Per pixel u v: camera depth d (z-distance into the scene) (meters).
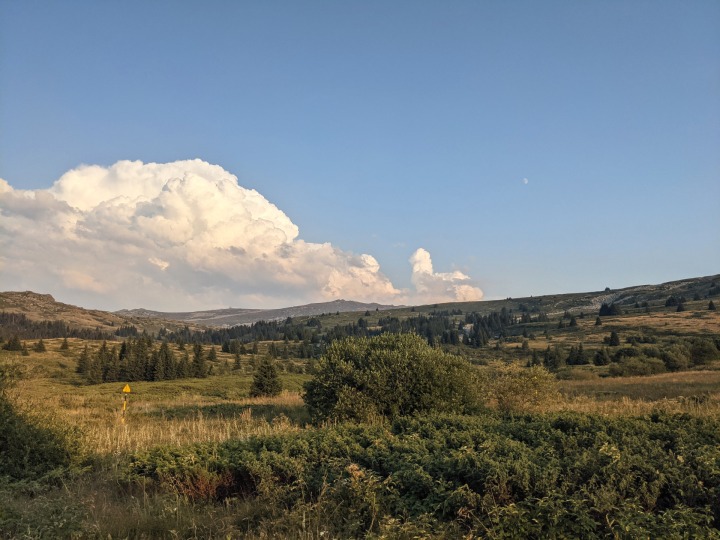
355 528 6.03
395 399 15.45
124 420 20.52
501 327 176.62
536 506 5.59
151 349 103.12
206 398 39.59
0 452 9.99
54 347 109.50
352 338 18.36
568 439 8.30
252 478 8.31
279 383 39.03
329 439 9.34
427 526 5.90
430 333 174.75
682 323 119.62
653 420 10.75
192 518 6.84
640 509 5.50
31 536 5.79
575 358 74.19
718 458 6.45
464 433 9.17
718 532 5.12
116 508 7.54
